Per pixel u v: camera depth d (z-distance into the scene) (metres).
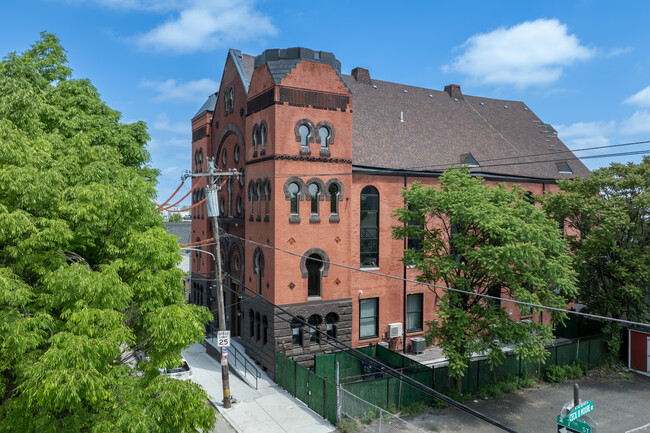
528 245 18.95
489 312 20.98
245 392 23.34
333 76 26.59
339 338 26.72
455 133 36.84
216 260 21.28
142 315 13.02
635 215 26.98
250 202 28.45
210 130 38.00
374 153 29.92
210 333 33.09
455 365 20.41
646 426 20.34
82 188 11.91
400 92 37.72
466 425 20.20
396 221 29.39
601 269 28.20
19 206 11.40
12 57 15.47
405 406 21.50
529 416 21.20
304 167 25.78
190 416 12.08
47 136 13.22
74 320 10.25
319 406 20.75
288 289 25.28
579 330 32.22
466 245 21.41
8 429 10.68
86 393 9.72
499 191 22.06
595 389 24.67
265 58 26.61
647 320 27.70
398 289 29.41
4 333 10.07
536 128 44.06
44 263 11.65
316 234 26.11
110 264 12.12
